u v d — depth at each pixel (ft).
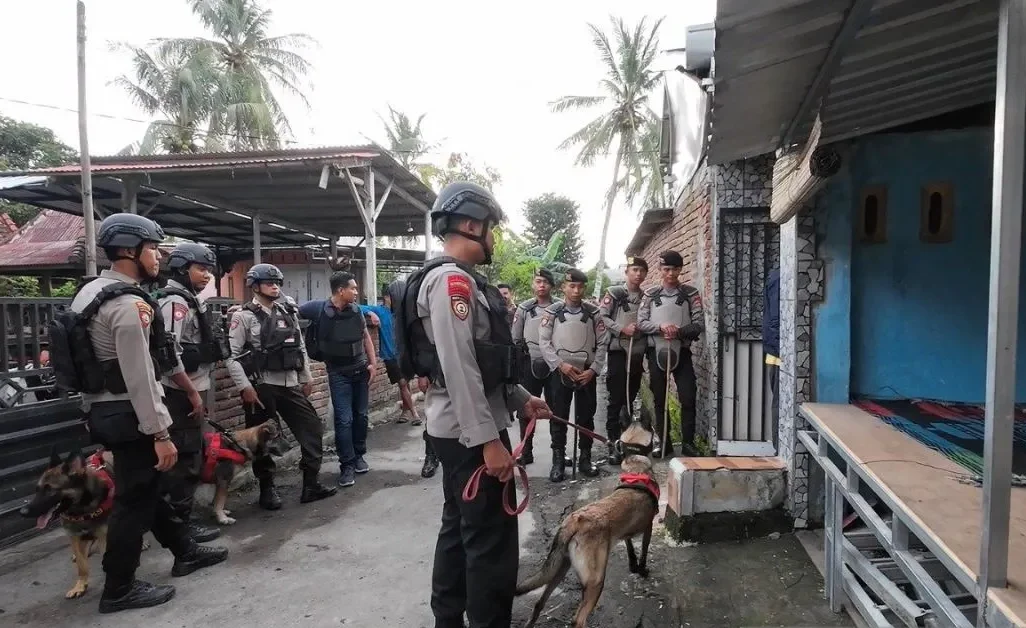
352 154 24.72
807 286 11.58
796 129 10.07
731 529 11.98
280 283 15.81
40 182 25.11
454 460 7.69
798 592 9.96
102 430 9.47
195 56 70.90
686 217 23.21
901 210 11.49
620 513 9.64
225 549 12.11
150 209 31.04
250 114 71.31
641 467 10.80
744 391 17.31
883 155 11.46
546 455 19.89
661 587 10.43
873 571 8.01
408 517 14.44
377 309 24.41
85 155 23.38
